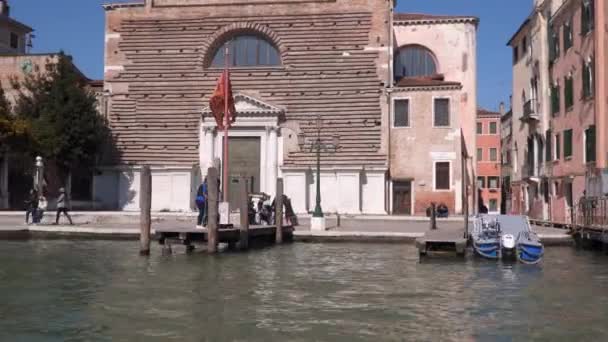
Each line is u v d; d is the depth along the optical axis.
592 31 34.41
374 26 51.12
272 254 25.00
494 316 13.73
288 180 49.59
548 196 43.03
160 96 52.75
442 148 49.00
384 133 49.69
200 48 53.00
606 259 23.66
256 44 53.28
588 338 11.95
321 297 15.81
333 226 36.50
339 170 48.81
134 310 14.18
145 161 51.69
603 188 28.02
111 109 53.19
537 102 46.25
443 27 54.78
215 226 24.14
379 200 48.62
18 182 48.16
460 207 48.62
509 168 62.69
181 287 17.16
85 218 38.03
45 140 46.50
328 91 51.06
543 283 18.11
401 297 15.88
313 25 51.97
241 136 51.03
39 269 20.39
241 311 14.12
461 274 19.83
